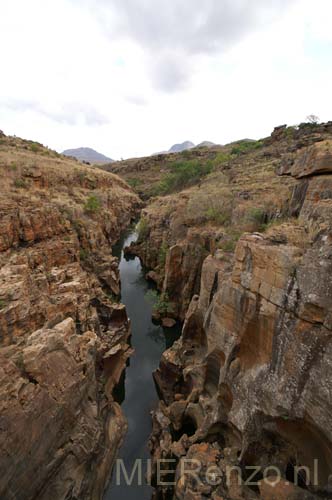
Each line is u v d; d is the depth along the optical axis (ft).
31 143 218.38
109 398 62.80
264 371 36.63
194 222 106.42
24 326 45.98
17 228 82.02
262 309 37.58
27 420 34.73
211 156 296.30
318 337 29.53
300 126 160.97
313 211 42.50
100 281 108.06
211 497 35.99
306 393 30.04
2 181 113.09
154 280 131.54
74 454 41.22
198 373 56.65
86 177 199.00
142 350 87.15
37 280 64.23
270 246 37.63
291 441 33.78
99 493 45.88
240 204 82.48
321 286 29.66
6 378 34.88
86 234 120.06
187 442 46.42
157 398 68.95
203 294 63.41
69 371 43.83
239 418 38.83
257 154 168.14
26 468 33.91
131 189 334.85
